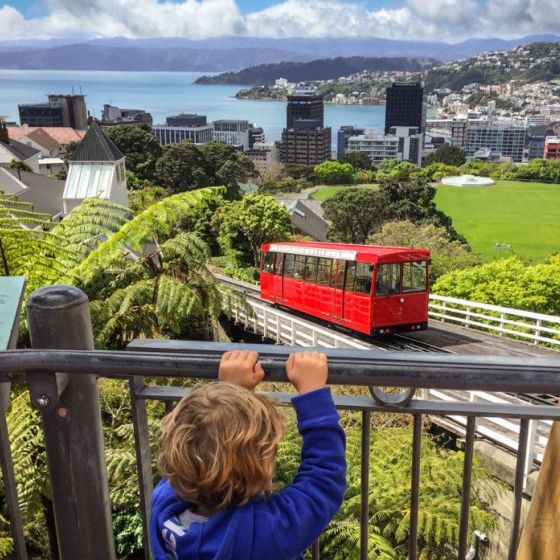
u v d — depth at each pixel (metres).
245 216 51.31
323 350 1.76
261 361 1.75
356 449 9.22
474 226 125.75
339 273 21.59
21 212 9.23
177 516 1.47
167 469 1.44
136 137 104.94
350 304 21.11
